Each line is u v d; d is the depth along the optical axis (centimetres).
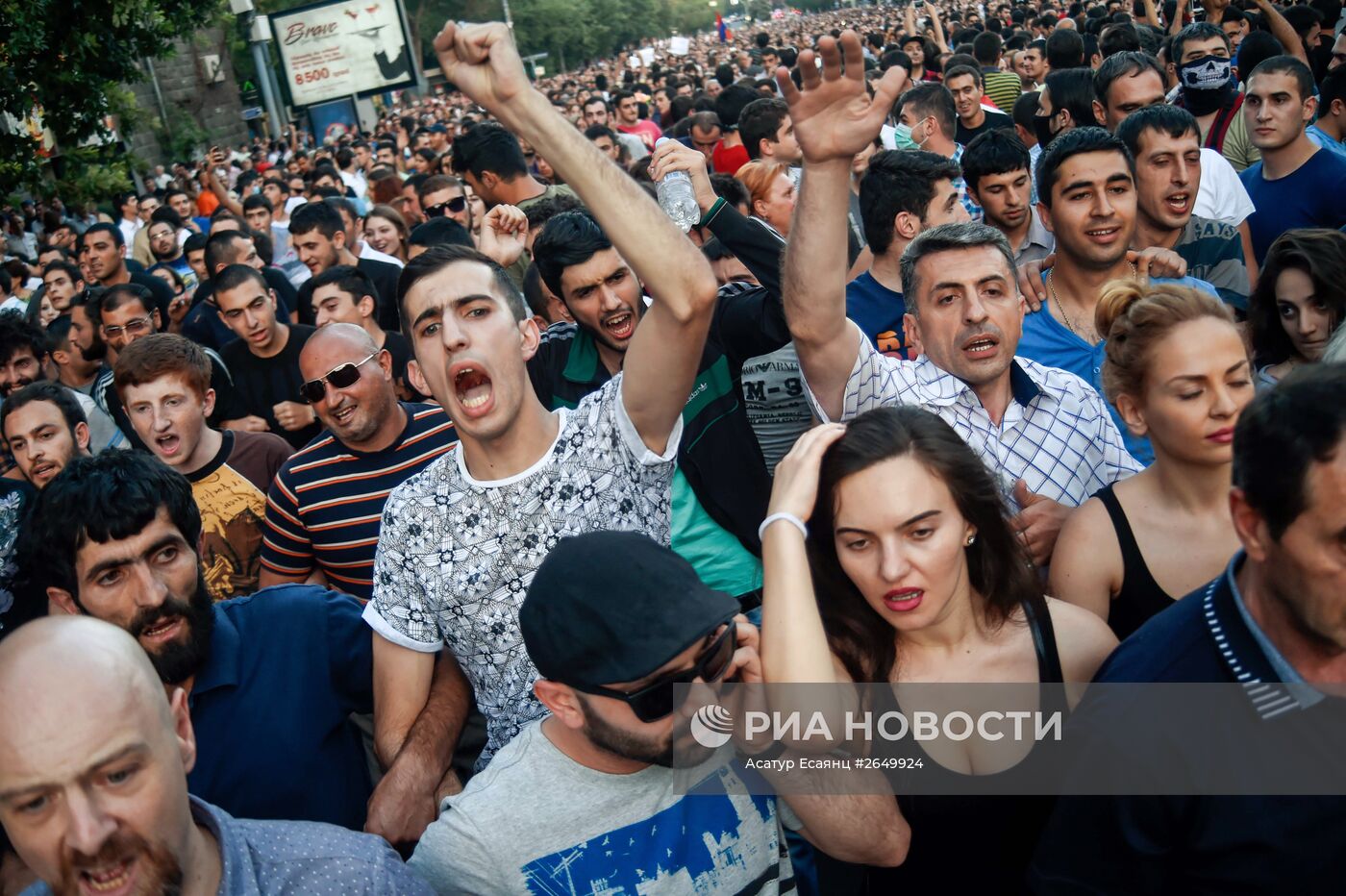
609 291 370
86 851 155
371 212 788
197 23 1352
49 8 1116
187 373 394
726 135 892
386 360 363
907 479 202
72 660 158
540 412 248
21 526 302
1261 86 521
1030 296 375
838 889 266
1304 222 528
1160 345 230
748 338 341
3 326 532
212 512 402
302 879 181
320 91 3186
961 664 219
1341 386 151
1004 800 216
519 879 193
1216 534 238
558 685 185
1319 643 159
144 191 2442
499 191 646
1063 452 308
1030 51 1114
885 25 3953
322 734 260
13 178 1210
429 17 7000
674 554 191
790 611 199
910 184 409
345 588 370
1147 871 173
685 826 197
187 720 188
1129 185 354
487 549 242
